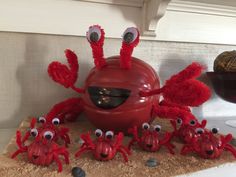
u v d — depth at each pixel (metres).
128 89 0.61
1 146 0.58
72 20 0.78
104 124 0.63
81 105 0.72
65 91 0.81
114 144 0.51
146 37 0.86
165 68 0.91
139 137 0.58
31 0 0.74
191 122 0.62
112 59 0.67
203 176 0.49
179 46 0.93
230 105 1.03
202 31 0.94
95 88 0.62
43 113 0.80
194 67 0.61
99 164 0.49
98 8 0.80
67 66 0.76
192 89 0.62
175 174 0.46
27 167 0.45
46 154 0.46
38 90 0.79
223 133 0.72
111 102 0.60
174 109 0.65
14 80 0.76
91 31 0.64
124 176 0.44
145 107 0.63
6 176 0.42
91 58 0.82
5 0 0.71
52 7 0.76
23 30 0.74
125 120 0.62
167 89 0.63
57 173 0.44
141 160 0.52
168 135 0.57
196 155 0.55
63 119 0.75
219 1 0.89
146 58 0.88
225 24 0.98
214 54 0.99
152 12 0.80
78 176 0.43
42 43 0.77
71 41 0.80
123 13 0.82
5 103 0.76
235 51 0.85
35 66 0.77
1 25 0.72
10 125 0.77
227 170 0.52
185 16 0.91
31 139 0.56
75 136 0.65
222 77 0.82
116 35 0.82
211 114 1.00
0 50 0.74
